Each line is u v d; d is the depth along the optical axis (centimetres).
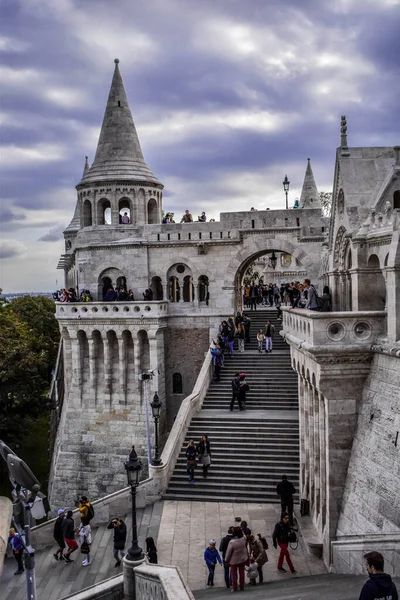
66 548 2631
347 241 2627
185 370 4675
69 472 4428
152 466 2961
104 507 2848
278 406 3694
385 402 1834
